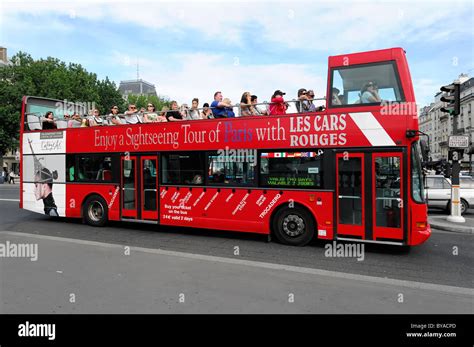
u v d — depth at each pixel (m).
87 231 10.15
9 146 40.78
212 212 9.06
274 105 9.02
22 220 12.31
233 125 8.84
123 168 10.40
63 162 11.52
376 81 7.54
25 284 5.37
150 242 8.66
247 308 4.49
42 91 39.16
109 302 4.67
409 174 7.21
